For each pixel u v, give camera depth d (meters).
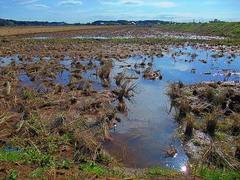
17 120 14.95
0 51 40.84
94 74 25.91
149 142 13.34
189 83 23.67
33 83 22.81
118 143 13.21
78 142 12.46
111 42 57.28
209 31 95.06
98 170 10.57
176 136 13.84
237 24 85.19
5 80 23.08
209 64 32.53
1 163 10.59
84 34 91.81
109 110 16.48
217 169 10.98
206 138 13.44
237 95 17.59
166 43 56.50
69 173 10.18
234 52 42.34
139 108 17.69
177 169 11.21
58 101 17.75
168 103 18.61
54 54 38.47
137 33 98.00
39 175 9.88
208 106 17.03
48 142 12.59
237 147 12.04
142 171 10.90
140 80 24.66
